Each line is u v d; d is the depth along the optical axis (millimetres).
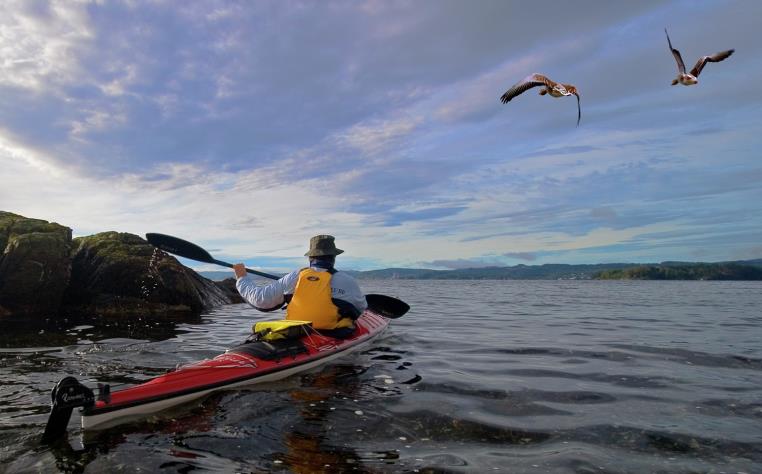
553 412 3271
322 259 5180
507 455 2516
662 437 2781
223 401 3465
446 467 2354
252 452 2547
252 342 4379
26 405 3387
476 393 3730
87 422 2885
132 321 8641
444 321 9516
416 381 4109
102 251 10695
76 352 5469
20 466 2361
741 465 2391
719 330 8055
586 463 2400
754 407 3393
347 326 5277
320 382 4059
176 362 4949
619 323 9305
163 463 2396
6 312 9023
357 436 2795
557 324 9055
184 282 10992
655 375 4406
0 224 10156
